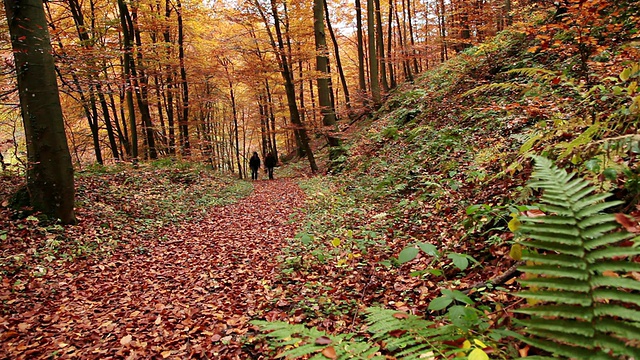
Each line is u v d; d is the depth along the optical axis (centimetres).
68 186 754
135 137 1597
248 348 359
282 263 580
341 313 371
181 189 1222
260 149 4294
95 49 1002
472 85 1052
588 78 497
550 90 616
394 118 1427
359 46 2064
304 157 2609
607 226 121
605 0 413
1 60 783
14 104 872
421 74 2041
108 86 1058
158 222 909
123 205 938
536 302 191
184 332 418
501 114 739
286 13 1584
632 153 285
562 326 113
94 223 797
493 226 382
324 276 491
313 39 1852
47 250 635
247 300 479
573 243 123
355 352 162
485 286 289
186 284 578
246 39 1669
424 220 557
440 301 200
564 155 300
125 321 457
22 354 386
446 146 804
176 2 1680
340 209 811
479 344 159
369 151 1292
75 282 577
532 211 227
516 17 1234
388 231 553
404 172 847
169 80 1781
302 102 2500
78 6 1404
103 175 1132
